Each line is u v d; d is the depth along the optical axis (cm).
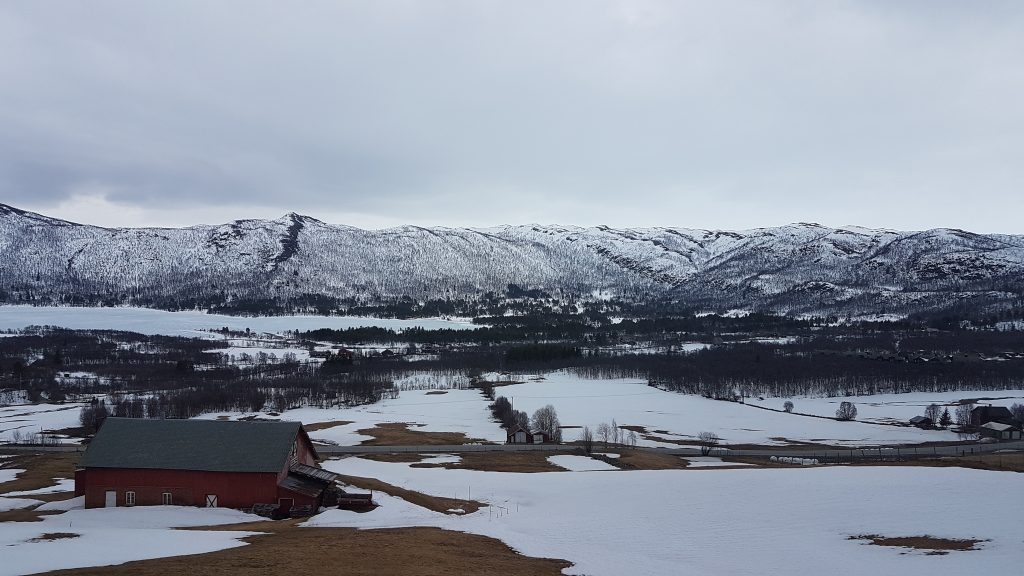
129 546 5653
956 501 6700
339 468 11450
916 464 11412
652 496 8225
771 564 5372
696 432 16488
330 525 7131
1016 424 16088
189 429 8481
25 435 15638
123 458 8031
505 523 7325
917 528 5981
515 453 13475
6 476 10738
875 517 6425
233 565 4978
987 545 5369
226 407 19250
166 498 7988
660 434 16250
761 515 6900
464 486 9806
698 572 5256
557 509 8131
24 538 6012
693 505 7569
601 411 19550
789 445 14912
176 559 5169
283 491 7906
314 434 15700
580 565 5481
